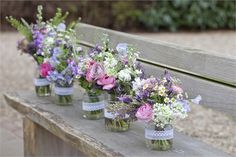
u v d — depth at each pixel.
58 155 3.41
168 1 10.76
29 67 7.39
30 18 10.31
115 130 2.65
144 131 2.67
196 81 2.72
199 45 8.91
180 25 10.88
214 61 2.61
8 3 10.25
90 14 10.61
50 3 10.20
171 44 2.96
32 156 3.41
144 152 2.37
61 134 2.73
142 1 10.79
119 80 2.55
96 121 2.84
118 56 2.65
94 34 3.54
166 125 2.37
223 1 10.80
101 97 2.87
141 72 2.56
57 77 3.04
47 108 3.10
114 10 10.72
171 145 2.41
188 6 10.76
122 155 2.33
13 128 4.84
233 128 4.72
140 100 2.37
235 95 2.48
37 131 3.37
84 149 2.53
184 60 2.81
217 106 2.60
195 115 5.12
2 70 7.19
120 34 3.31
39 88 3.38
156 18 10.70
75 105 3.15
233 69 2.49
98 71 2.61
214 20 10.84
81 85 2.78
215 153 2.38
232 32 10.57
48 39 3.14
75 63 2.87
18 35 9.89
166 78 2.39
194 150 2.41
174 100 2.30
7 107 5.53
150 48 3.06
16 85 6.37
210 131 4.63
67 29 3.56
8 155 4.16
